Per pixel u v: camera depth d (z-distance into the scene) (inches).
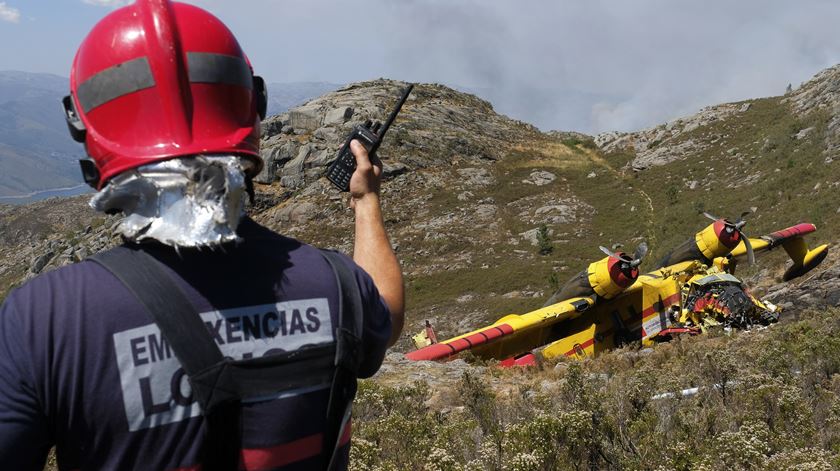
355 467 213.5
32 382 55.1
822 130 2070.6
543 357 605.6
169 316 57.8
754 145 2481.5
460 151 2967.5
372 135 85.7
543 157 3011.8
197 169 59.9
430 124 3122.5
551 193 2657.5
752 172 2201.0
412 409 360.5
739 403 297.6
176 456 57.8
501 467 230.4
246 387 59.4
